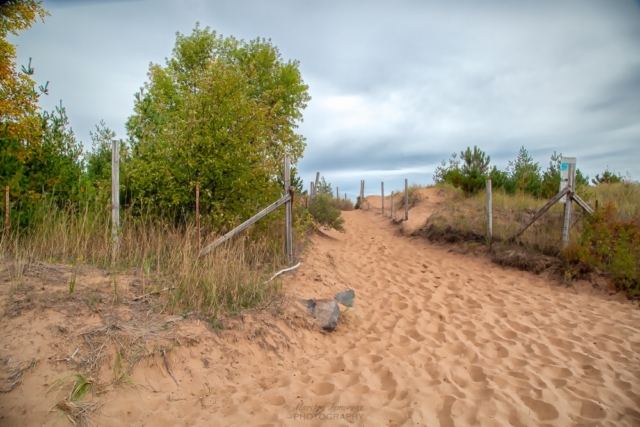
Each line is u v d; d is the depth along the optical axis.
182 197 7.07
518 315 6.44
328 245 11.22
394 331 5.71
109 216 6.42
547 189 13.42
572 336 5.55
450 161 19.17
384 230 14.52
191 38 11.73
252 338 4.70
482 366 4.62
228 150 7.21
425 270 9.12
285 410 3.63
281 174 8.68
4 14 7.41
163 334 4.22
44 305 4.12
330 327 5.54
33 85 7.43
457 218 11.49
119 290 4.78
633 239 7.78
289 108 12.20
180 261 5.75
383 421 3.50
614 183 14.66
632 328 5.82
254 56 12.07
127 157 7.80
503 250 9.48
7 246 5.48
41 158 6.89
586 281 7.80
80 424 3.19
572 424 3.52
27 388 3.33
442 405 3.80
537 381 4.24
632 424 3.51
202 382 3.94
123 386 3.62
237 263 6.05
